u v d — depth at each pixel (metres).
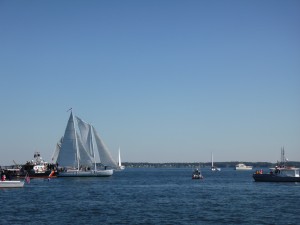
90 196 103.81
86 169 188.25
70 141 187.50
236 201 91.06
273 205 83.44
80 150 188.38
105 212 74.50
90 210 77.06
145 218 68.12
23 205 84.06
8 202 89.00
